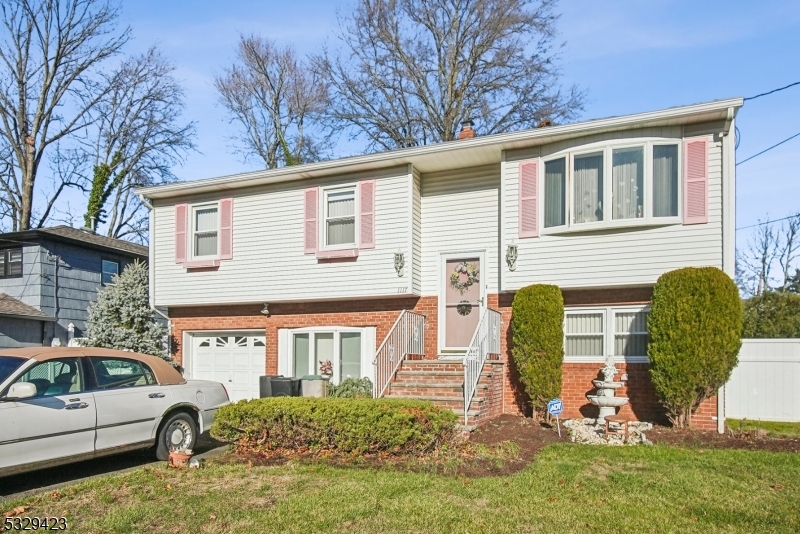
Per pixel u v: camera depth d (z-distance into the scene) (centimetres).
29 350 805
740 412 1234
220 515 610
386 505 633
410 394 1135
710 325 1022
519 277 1224
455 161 1330
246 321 1545
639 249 1129
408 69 2594
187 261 1560
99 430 800
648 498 666
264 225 1490
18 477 798
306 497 662
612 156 1152
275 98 3259
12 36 2700
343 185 1408
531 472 776
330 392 1309
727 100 1041
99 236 2219
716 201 1077
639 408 1159
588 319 1219
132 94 3075
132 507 634
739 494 681
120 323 1681
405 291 1323
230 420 916
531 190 1227
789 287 3300
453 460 820
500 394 1241
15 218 2770
